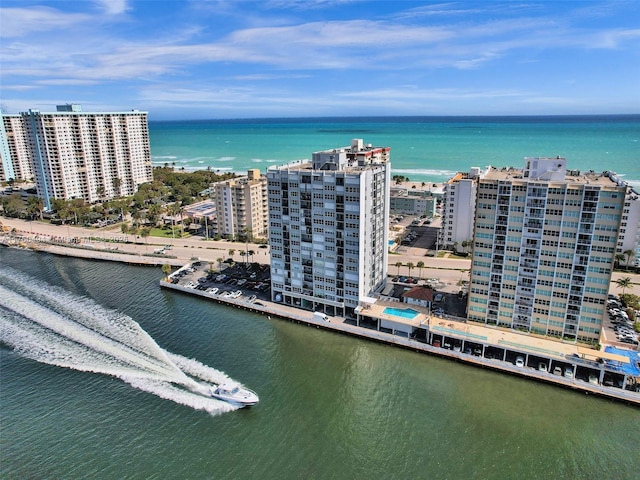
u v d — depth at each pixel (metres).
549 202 116.88
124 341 135.88
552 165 123.44
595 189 111.25
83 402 107.06
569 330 123.50
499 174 133.38
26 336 137.75
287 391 112.81
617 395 108.19
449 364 124.88
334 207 136.88
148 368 121.69
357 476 86.94
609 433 99.06
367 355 129.62
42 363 123.06
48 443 94.38
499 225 124.19
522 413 105.25
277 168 147.50
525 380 117.25
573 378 113.12
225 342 136.00
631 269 181.12
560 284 121.19
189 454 91.88
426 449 94.06
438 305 149.25
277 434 97.94
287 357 128.25
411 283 169.50
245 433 97.94
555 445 95.44
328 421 102.19
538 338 125.88
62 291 174.25
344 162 145.62
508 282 127.25
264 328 144.75
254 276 182.25
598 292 117.44
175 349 131.88
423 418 103.50
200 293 167.25
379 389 114.19
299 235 147.12
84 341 135.50
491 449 94.19
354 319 146.62
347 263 140.88
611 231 112.25
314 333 141.62
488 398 110.62
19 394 109.94
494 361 120.81
